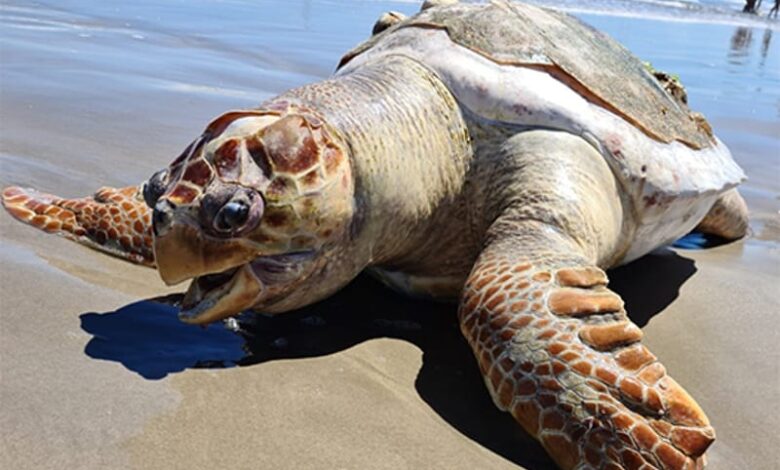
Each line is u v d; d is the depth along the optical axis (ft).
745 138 7.52
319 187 2.39
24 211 3.33
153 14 10.63
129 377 2.30
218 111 6.03
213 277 2.51
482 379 2.60
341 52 9.45
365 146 2.60
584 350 2.21
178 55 8.11
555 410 2.16
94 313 2.68
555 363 2.20
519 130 3.09
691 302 3.63
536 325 2.29
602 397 2.12
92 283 2.91
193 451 2.01
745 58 13.26
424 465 2.12
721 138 7.41
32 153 4.32
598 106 3.26
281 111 2.49
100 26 9.21
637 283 3.82
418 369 2.64
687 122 3.95
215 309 2.45
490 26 3.30
